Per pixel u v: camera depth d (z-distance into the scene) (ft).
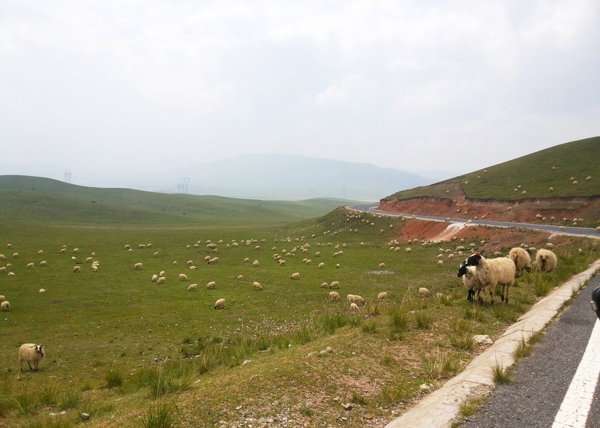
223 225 425.28
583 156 265.34
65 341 70.54
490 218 224.74
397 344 30.94
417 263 153.48
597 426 16.52
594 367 23.03
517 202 221.87
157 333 74.43
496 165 341.82
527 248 131.95
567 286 49.34
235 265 166.50
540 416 17.51
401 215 262.88
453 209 263.70
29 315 89.25
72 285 122.72
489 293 50.55
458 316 39.68
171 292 112.06
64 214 411.54
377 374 24.73
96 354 62.54
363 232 255.70
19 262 166.71
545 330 31.07
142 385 36.42
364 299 93.56
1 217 371.76
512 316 38.78
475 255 46.32
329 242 246.88
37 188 604.08
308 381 23.32
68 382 48.83
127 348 65.51
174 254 202.39
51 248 213.05
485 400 19.27
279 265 164.45
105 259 181.68
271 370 25.54
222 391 23.09
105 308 94.99
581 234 134.41
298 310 87.20
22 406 34.68
